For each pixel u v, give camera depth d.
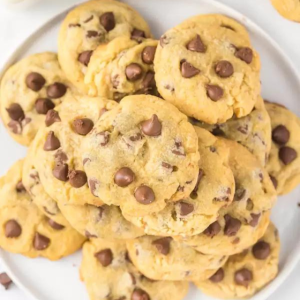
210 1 0.56
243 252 0.58
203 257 0.56
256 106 0.56
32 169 0.56
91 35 0.56
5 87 0.58
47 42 0.59
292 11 0.56
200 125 0.55
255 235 0.55
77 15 0.57
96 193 0.50
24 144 0.59
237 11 0.57
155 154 0.50
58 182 0.53
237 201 0.54
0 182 0.59
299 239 0.59
